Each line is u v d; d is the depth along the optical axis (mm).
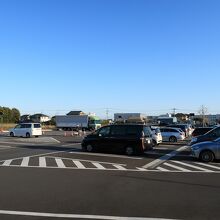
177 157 25531
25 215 9234
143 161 22688
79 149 31234
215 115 133750
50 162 21500
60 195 11688
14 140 45250
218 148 22266
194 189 12906
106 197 11414
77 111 130875
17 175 16172
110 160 22969
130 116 97625
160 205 10359
